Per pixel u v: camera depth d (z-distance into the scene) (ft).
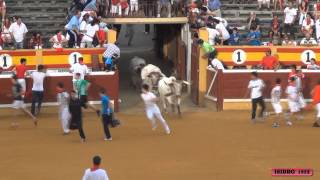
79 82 102.83
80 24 120.78
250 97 110.93
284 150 82.48
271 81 111.34
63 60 114.62
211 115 107.65
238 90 111.55
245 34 127.54
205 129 95.91
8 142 88.17
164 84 105.91
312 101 101.60
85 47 118.62
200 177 70.90
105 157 79.10
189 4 128.88
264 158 78.59
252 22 128.57
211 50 115.44
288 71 111.24
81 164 75.92
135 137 90.68
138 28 194.39
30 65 113.70
